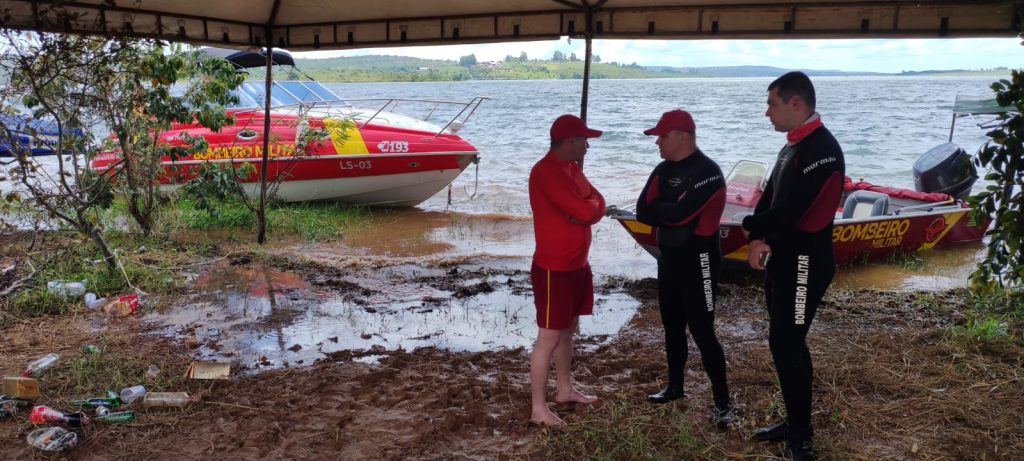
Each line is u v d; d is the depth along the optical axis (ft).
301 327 19.16
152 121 29.32
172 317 19.77
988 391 14.01
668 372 14.71
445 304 21.62
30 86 20.65
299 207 37.63
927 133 94.27
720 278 25.49
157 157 30.01
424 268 26.48
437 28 22.45
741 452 11.88
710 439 12.32
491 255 28.94
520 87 376.68
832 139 10.66
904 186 52.85
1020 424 12.64
